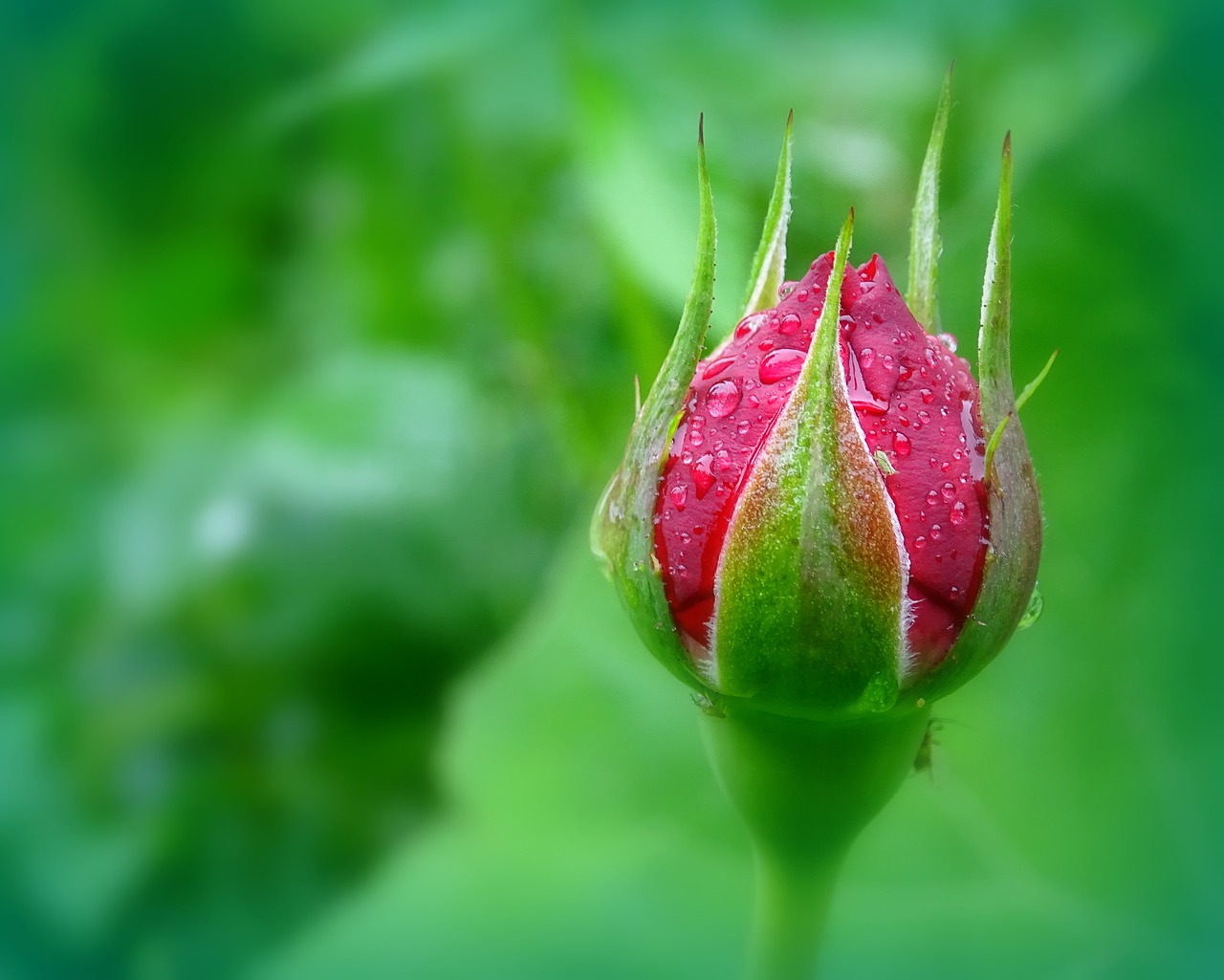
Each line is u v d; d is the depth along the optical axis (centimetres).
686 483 21
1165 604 23
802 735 21
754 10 26
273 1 31
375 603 27
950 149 26
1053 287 23
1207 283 23
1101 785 23
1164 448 23
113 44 32
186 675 27
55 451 32
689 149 25
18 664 28
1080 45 25
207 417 31
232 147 31
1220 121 23
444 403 28
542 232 26
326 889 26
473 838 24
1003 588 21
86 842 26
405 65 26
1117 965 22
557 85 27
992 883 23
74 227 33
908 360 21
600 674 24
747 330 21
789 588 20
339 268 31
